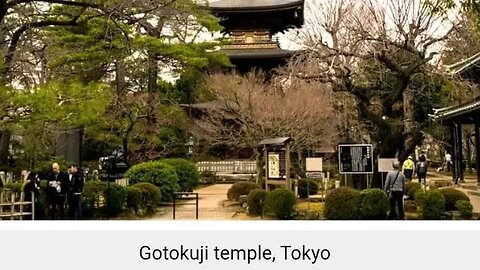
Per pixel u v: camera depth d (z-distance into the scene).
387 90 18.61
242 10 35.81
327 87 22.27
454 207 15.78
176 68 25.05
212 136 29.03
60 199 14.48
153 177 20.03
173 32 23.69
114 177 25.69
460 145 26.03
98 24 17.42
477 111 21.55
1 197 14.00
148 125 27.98
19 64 14.38
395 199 14.61
